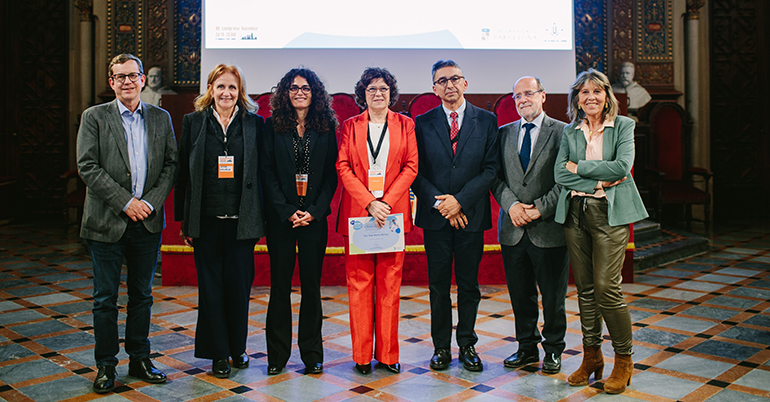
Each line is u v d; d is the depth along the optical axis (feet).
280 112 8.54
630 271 15.37
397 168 8.71
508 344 10.20
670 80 26.58
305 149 8.66
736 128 27.78
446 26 18.81
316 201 8.57
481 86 18.93
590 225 7.97
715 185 27.84
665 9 26.37
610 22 25.86
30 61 26.81
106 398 7.82
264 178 8.63
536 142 8.84
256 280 15.37
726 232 24.12
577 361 9.22
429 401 7.68
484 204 8.98
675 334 10.79
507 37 18.92
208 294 8.57
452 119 9.01
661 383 8.32
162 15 25.13
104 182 7.98
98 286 8.20
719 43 27.58
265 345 10.25
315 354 8.76
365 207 8.45
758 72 27.66
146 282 8.56
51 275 16.38
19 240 22.07
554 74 19.06
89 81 26.18
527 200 8.80
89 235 8.08
